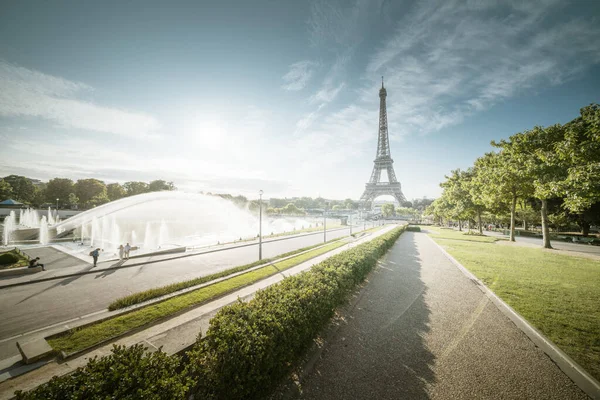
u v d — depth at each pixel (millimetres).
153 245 33094
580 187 16703
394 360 7055
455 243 32812
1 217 66812
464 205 44156
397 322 9531
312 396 5633
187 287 13375
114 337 7777
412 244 32406
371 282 14922
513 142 25328
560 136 22531
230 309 6938
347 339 8250
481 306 11102
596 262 19422
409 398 5594
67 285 14992
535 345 7789
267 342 5562
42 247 29047
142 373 4094
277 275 15930
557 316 9469
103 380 3760
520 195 29562
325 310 8875
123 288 14430
